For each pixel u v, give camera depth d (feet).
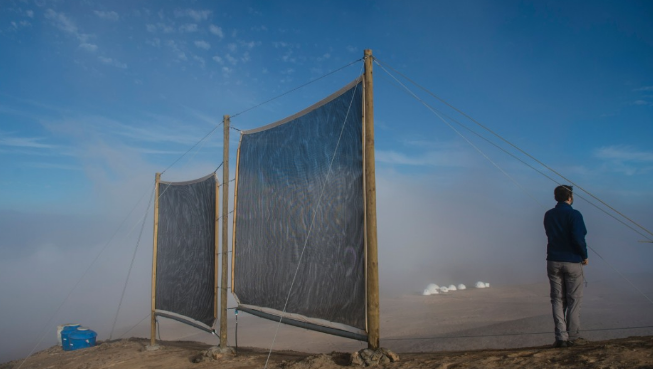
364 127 22.70
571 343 20.18
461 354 22.59
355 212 22.90
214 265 33.50
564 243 20.90
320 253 24.99
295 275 26.61
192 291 36.19
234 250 33.01
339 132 24.59
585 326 45.93
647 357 15.70
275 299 28.14
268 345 59.88
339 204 24.03
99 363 36.29
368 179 22.20
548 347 21.17
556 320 20.74
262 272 29.60
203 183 36.09
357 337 22.34
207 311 33.88
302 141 27.45
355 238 22.76
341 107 24.70
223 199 33.42
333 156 24.84
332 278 24.00
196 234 36.52
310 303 25.32
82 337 47.47
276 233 28.68
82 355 41.68
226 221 33.12
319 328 24.47
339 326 23.32
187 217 38.24
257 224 30.68
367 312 21.72
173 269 39.50
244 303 31.50
